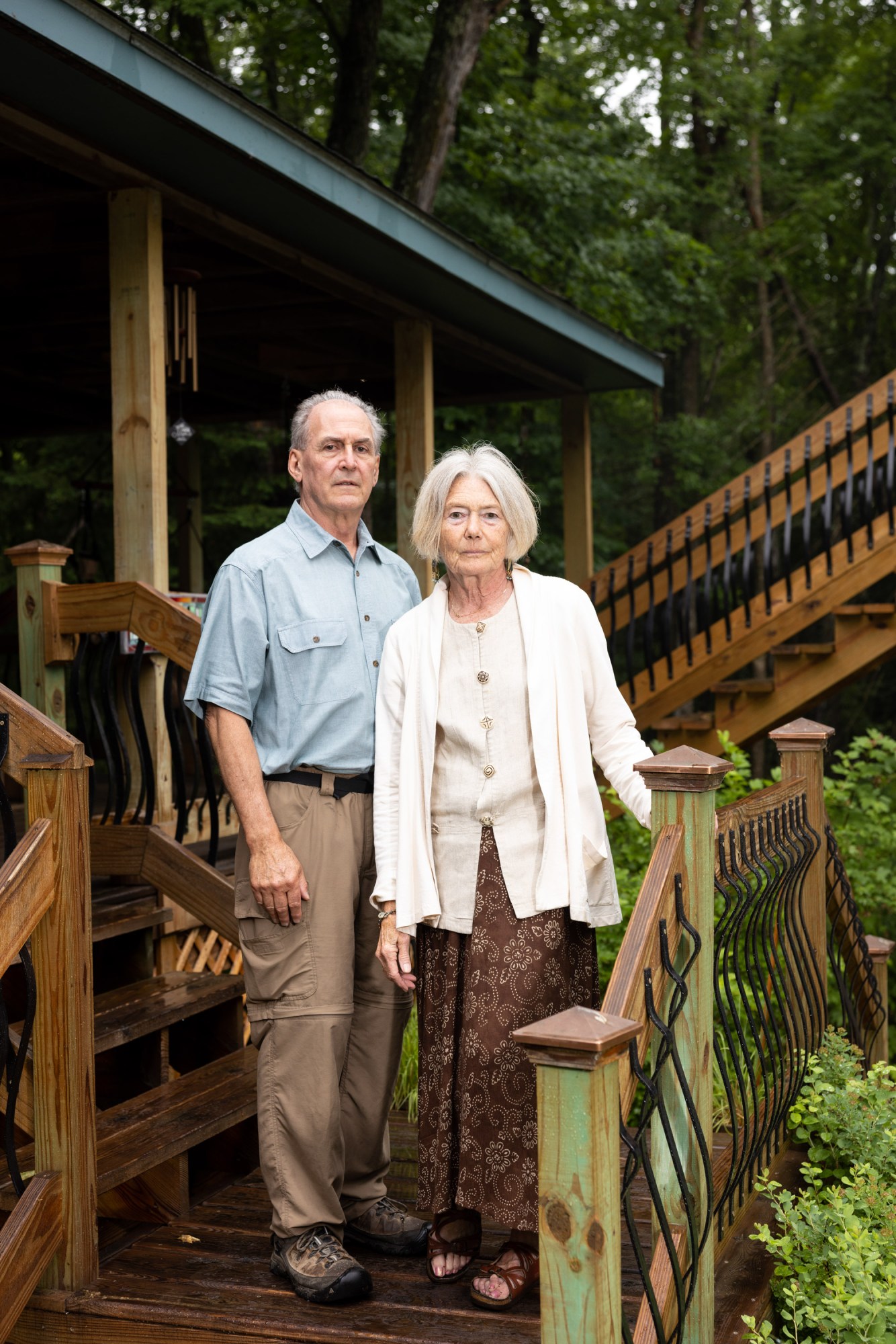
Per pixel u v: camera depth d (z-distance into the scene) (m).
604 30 17.30
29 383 8.65
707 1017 2.46
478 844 2.51
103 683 4.20
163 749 4.95
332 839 2.65
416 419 6.94
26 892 2.50
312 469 2.72
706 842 2.45
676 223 17.02
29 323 6.95
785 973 3.81
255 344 7.97
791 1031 3.67
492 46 13.87
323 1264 2.56
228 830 5.75
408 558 6.96
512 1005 2.45
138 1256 2.85
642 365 8.66
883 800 6.28
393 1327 2.44
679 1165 2.39
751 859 3.14
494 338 7.55
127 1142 3.01
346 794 2.69
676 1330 2.28
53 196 5.09
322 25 13.91
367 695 2.71
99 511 13.45
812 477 7.05
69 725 5.25
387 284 6.47
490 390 8.98
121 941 4.09
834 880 4.38
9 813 2.65
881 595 16.62
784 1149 3.74
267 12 14.12
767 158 18.06
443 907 2.53
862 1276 2.49
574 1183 1.76
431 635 2.58
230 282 6.79
